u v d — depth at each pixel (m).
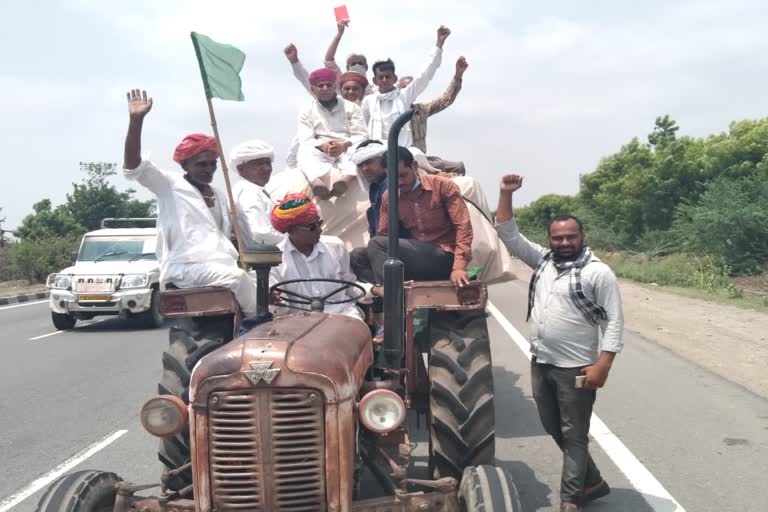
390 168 3.43
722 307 13.85
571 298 4.01
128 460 5.61
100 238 14.85
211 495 2.83
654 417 6.25
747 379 7.63
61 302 13.22
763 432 5.76
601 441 5.64
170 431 3.01
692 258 21.00
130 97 3.86
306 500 2.82
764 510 4.30
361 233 5.69
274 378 2.77
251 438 2.79
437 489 3.32
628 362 8.60
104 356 10.41
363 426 3.27
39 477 5.25
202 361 2.88
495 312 14.00
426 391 4.45
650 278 19.80
